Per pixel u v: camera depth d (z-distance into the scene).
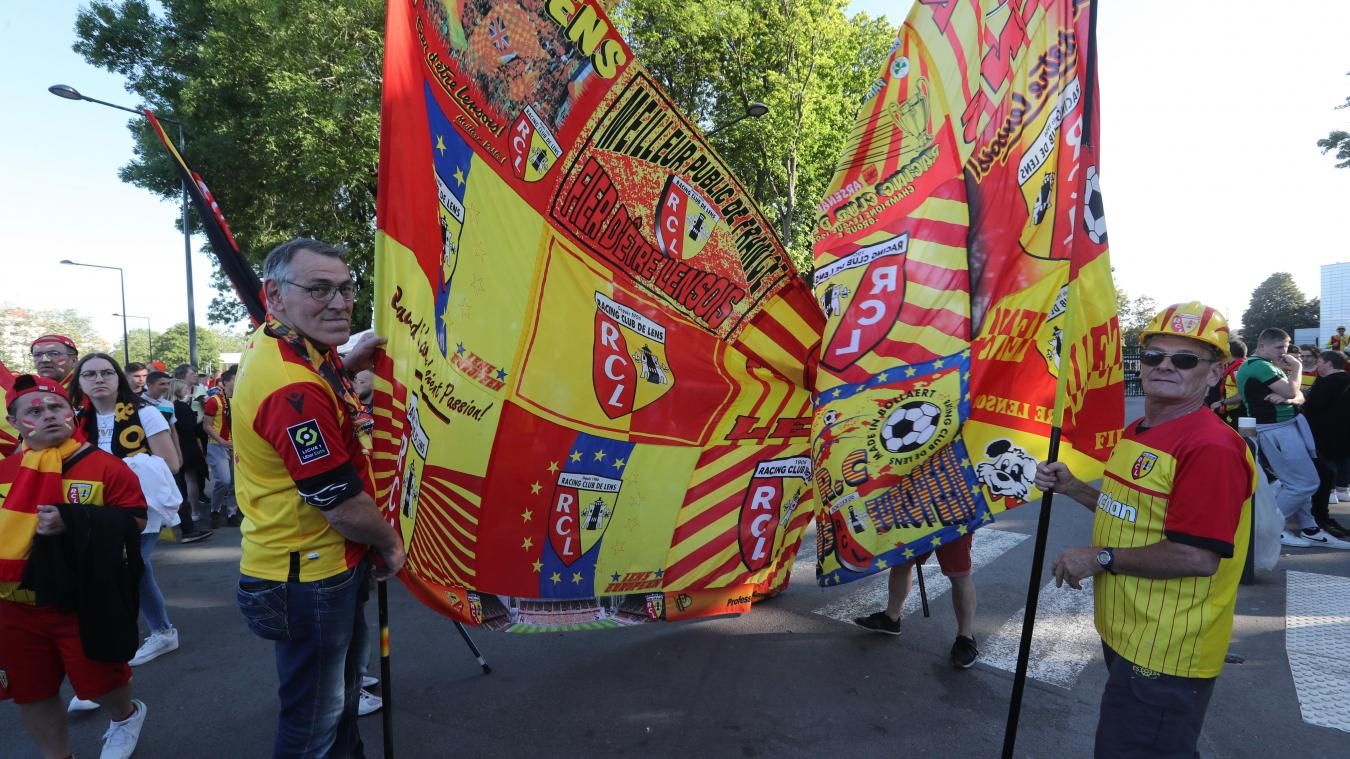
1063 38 3.02
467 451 2.95
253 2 16.27
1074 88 2.98
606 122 3.18
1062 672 3.94
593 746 3.28
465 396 2.92
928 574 5.65
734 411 3.69
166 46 18.61
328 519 2.20
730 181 3.50
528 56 2.97
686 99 23.31
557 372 3.19
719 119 23.28
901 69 3.25
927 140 3.22
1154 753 2.16
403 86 2.62
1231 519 2.02
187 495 7.73
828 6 22.48
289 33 16.06
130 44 18.95
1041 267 3.11
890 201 3.28
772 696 3.72
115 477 2.98
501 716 3.55
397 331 2.64
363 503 2.25
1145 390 2.26
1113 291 2.97
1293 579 5.33
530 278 3.06
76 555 2.77
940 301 3.23
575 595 3.33
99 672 2.92
